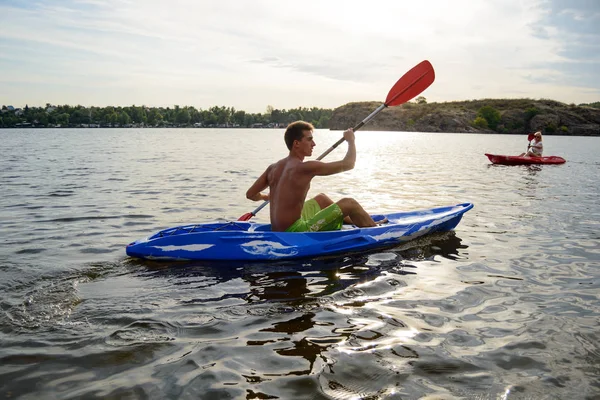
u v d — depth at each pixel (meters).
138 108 175.38
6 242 4.84
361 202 7.70
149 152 21.58
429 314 3.06
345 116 116.38
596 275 3.88
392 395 2.12
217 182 10.05
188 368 2.35
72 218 6.11
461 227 5.74
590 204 7.47
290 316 3.02
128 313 3.04
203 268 4.07
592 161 17.64
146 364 2.39
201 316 3.01
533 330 2.81
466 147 30.98
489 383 2.22
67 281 3.67
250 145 31.44
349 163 4.56
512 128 90.94
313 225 4.61
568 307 3.18
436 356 2.49
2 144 29.45
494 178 11.43
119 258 4.33
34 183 9.58
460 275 3.89
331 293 3.45
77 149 23.64
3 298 3.27
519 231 5.52
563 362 2.42
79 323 2.88
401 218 5.56
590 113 89.88
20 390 2.14
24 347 2.55
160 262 4.24
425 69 5.88
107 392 2.13
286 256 4.36
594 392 2.14
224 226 4.73
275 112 189.50
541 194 8.63
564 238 5.16
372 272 3.97
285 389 2.17
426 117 98.06
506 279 3.78
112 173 11.73
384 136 65.69
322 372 2.32
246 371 2.33
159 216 6.32
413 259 4.37
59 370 2.32
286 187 4.47
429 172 12.93
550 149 29.03
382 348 2.57
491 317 3.01
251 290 3.52
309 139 4.48
